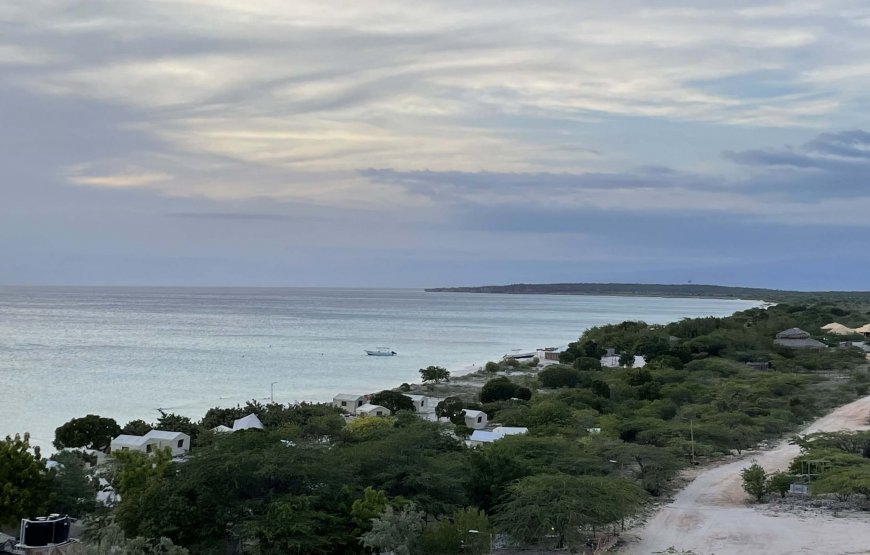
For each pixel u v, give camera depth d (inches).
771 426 4106.8
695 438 3575.3
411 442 2477.9
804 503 2719.0
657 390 4980.3
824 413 4753.9
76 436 3521.2
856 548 2133.4
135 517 1897.1
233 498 1930.4
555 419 3794.3
